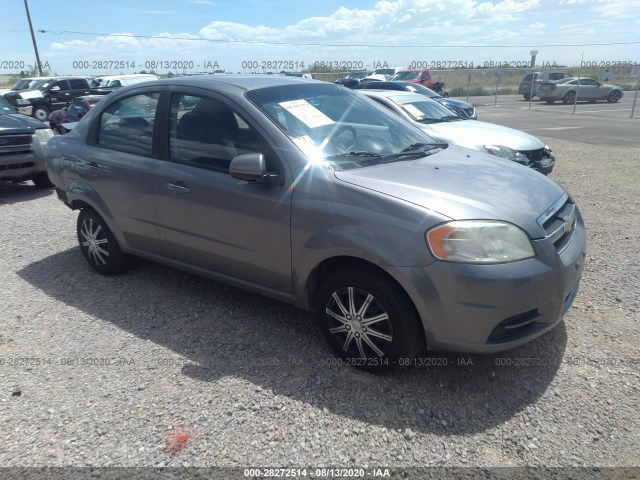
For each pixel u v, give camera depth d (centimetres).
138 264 484
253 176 303
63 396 290
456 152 385
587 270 447
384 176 302
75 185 440
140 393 292
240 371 311
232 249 343
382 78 2292
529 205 293
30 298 417
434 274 262
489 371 307
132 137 400
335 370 311
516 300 262
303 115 345
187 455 246
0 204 732
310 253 300
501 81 3522
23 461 243
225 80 369
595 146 1160
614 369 306
